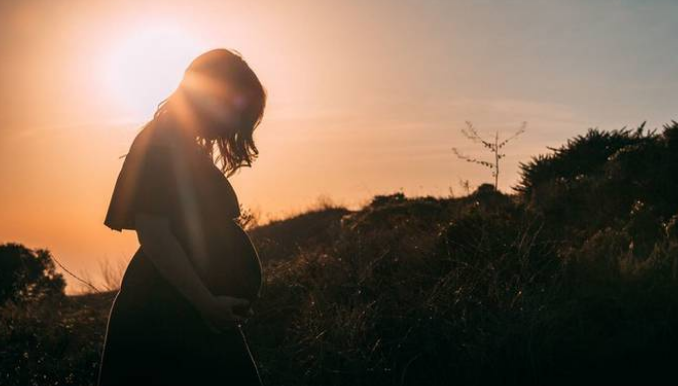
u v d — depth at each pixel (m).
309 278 7.68
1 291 11.41
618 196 10.91
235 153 3.66
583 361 5.98
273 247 11.45
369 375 5.90
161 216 3.29
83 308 8.80
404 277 7.29
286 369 6.10
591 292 6.70
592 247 8.00
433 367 6.05
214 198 3.55
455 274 6.95
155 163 3.35
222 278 3.54
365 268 7.46
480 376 5.91
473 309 6.51
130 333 3.41
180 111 3.52
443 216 10.03
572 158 13.81
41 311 8.78
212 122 3.58
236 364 3.52
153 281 3.44
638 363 5.90
